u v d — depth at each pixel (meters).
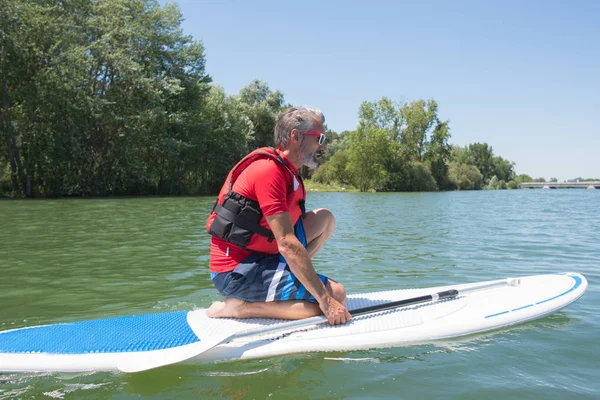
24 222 10.32
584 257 5.99
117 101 24.64
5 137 22.31
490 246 6.89
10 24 20.66
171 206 16.59
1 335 2.69
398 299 3.32
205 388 2.21
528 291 3.56
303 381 2.27
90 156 25.17
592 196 32.91
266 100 40.62
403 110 44.12
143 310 3.55
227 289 2.84
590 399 2.08
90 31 24.69
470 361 2.50
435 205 18.94
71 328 2.78
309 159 2.81
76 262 5.49
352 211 14.99
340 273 4.91
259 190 2.65
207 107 30.70
